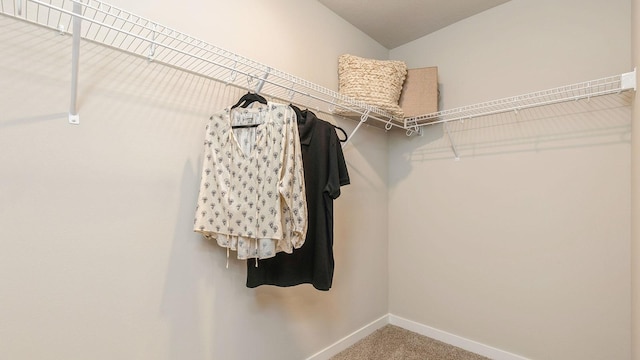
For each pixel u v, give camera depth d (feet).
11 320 3.02
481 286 6.44
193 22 4.35
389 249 7.98
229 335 4.75
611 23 5.10
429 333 7.20
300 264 4.61
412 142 7.64
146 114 3.92
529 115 5.90
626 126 4.90
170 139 4.13
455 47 7.05
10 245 3.01
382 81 6.18
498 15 6.40
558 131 5.57
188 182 4.31
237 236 4.08
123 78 3.74
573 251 5.35
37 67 3.16
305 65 5.98
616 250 4.94
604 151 5.10
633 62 4.57
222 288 4.67
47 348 3.21
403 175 7.79
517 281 5.97
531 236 5.82
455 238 6.85
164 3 4.08
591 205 5.19
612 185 5.01
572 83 5.43
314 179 4.63
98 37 3.55
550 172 5.63
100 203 3.55
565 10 5.57
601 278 5.07
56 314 3.26
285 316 5.55
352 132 6.74
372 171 7.54
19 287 3.06
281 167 4.02
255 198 4.04
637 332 4.06
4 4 3.05
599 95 4.74
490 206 6.36
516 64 6.11
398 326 7.75
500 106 6.24
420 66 7.67
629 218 4.84
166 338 4.09
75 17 2.89
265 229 3.97
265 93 5.20
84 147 3.44
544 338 5.64
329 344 6.35
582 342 5.24
